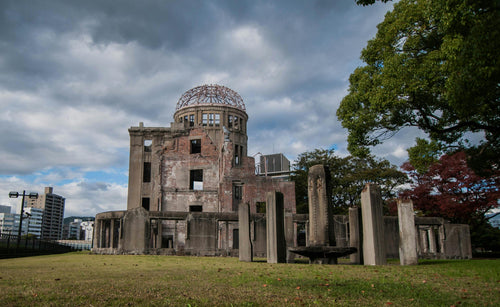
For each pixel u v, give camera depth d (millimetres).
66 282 8312
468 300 6602
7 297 6418
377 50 21281
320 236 15852
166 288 7477
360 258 16609
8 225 146750
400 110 19844
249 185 39312
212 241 25438
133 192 44000
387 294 7086
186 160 44312
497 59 9461
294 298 6539
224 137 42781
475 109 12023
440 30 16734
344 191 43469
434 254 24859
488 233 34250
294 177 47500
